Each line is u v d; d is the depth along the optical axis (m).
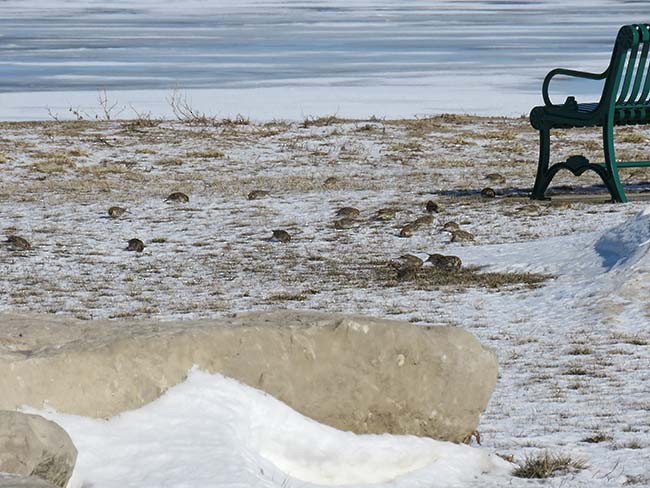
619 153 75.69
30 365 12.99
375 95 119.88
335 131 85.44
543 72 142.38
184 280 39.53
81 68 145.12
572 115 52.62
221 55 165.75
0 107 107.44
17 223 51.69
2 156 71.81
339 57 163.50
